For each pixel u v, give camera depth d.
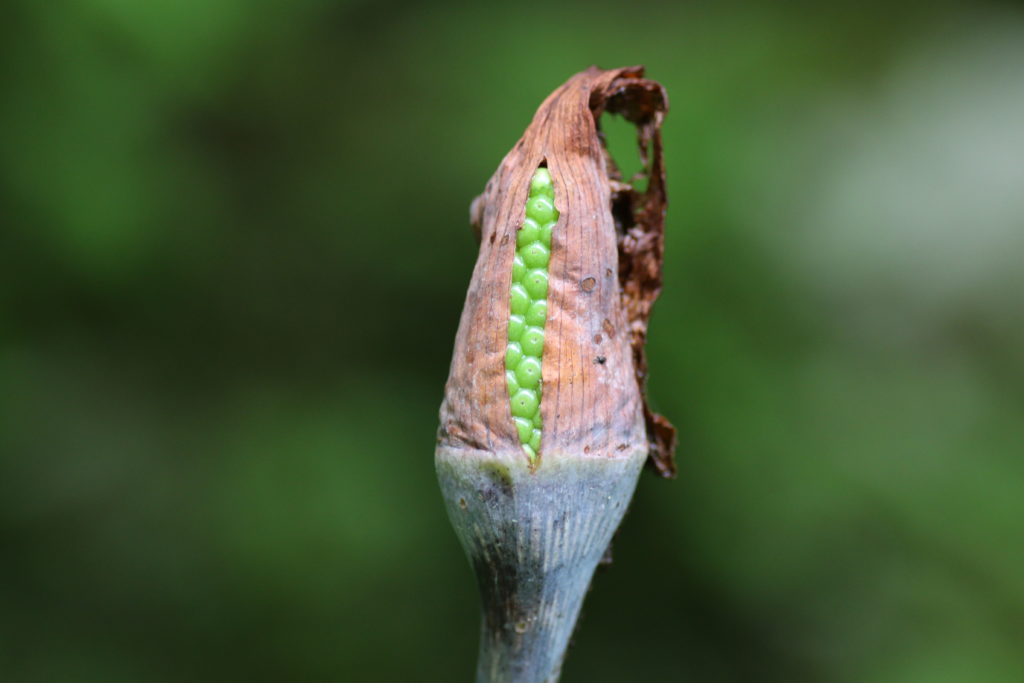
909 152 0.87
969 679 0.69
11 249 0.78
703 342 0.73
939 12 0.94
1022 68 0.91
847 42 0.91
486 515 0.37
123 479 0.80
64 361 0.82
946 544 0.73
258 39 0.85
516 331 0.37
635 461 0.38
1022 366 0.81
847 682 0.71
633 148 0.75
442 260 0.83
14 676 0.73
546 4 0.90
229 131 0.86
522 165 0.38
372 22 0.91
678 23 0.88
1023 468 0.76
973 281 0.83
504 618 0.38
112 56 0.79
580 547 0.37
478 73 0.86
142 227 0.80
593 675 0.74
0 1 0.76
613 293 0.38
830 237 0.82
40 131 0.77
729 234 0.77
